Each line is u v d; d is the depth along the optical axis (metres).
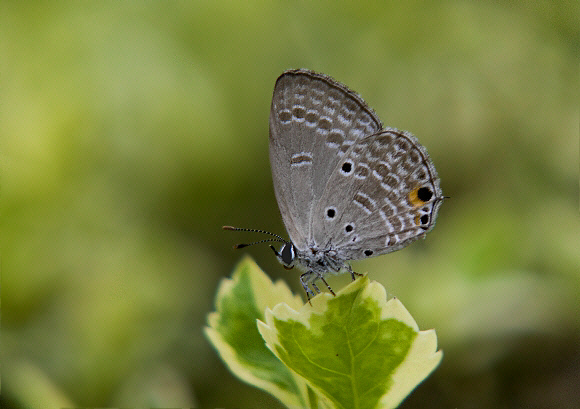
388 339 0.24
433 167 0.26
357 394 0.24
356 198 0.26
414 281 0.28
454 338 0.27
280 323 0.24
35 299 0.27
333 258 0.26
